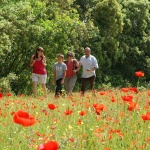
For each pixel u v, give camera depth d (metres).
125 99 6.43
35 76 17.48
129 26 64.19
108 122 6.73
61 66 16.94
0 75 32.84
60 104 11.20
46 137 5.54
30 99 13.54
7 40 25.91
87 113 7.47
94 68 17.30
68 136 5.39
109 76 59.34
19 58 33.19
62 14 39.59
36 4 35.28
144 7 66.19
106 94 13.75
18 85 33.16
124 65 64.25
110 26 59.69
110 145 5.29
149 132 6.23
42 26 33.41
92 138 5.07
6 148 5.24
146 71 65.69
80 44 50.91
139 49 66.00
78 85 52.75
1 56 31.67
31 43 32.22
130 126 6.44
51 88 37.16
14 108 10.39
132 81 64.00
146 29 68.56
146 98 12.62
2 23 26.12
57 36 33.56
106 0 59.50
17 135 5.89
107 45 59.88
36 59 17.38
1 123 7.51
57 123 7.38
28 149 5.14
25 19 31.19
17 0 35.47
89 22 53.28
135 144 5.25
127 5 66.44
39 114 8.66
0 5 30.14
